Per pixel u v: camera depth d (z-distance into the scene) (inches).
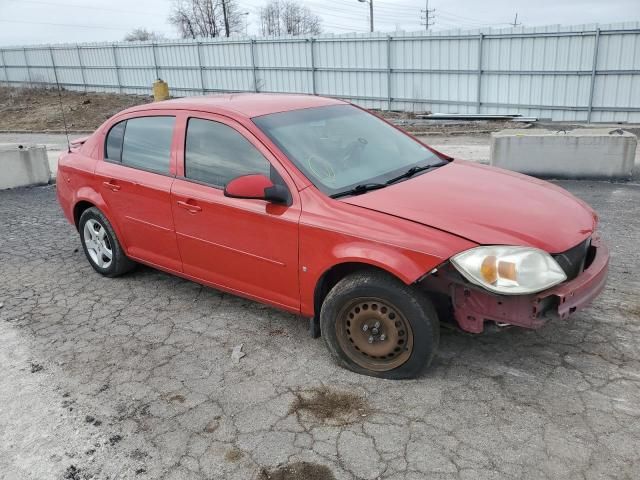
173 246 175.5
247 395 134.2
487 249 118.9
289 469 109.7
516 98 687.7
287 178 144.1
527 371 136.8
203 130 165.2
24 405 135.1
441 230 123.5
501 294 118.7
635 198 291.4
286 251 143.2
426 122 696.4
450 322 132.2
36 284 209.6
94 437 122.4
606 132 347.3
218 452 115.6
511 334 153.6
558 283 119.8
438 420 120.9
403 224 126.6
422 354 129.0
